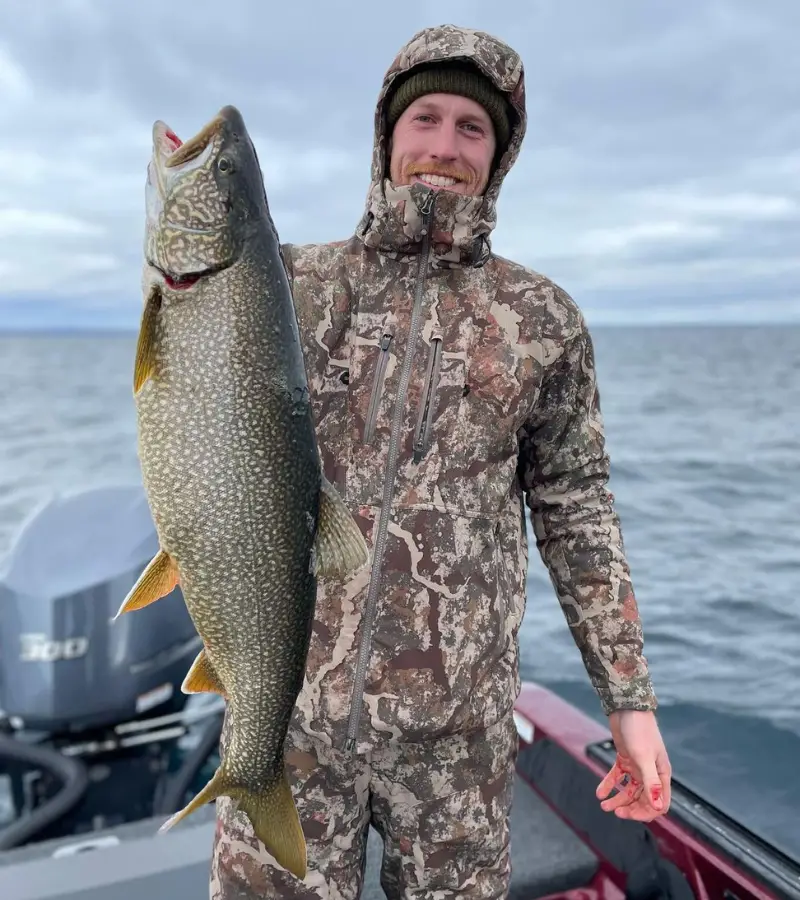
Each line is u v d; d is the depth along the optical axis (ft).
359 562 5.25
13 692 11.32
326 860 5.51
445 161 5.93
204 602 5.26
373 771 5.49
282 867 5.31
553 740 9.80
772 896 6.85
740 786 13.07
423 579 5.35
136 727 11.79
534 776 9.95
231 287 5.13
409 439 5.51
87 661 11.28
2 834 10.32
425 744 5.44
